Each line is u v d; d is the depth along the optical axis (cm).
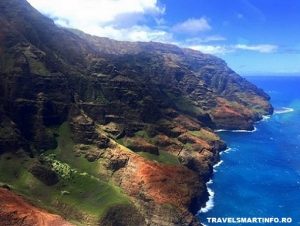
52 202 18838
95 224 17925
